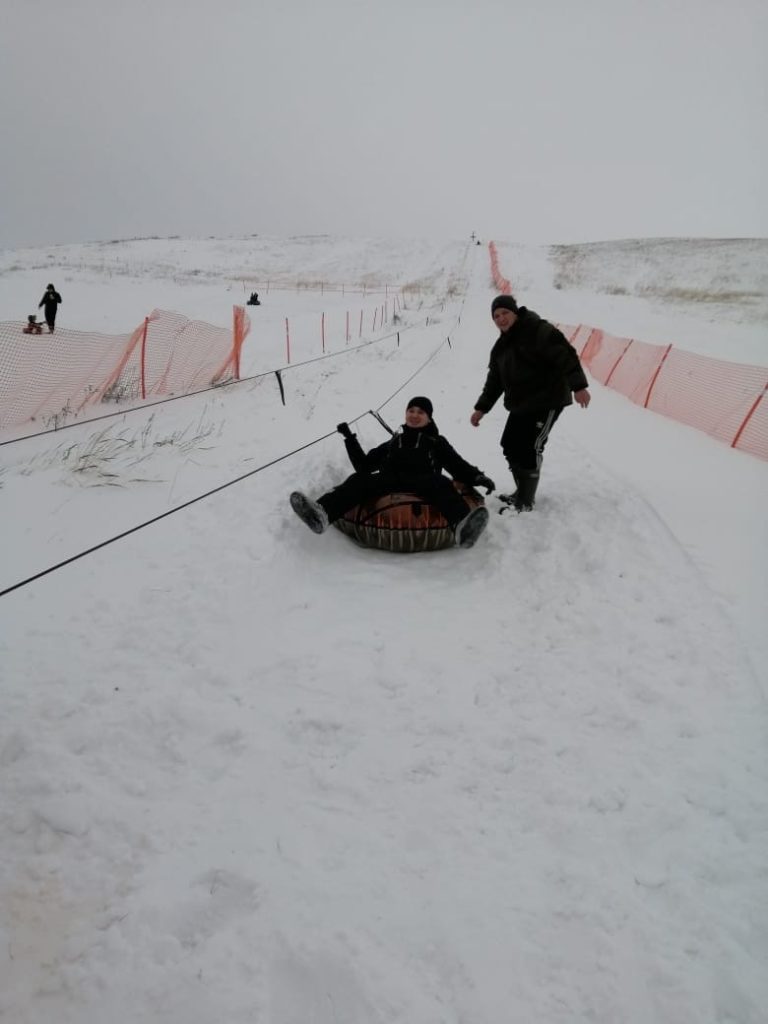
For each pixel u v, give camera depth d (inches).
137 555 180.7
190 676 131.5
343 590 171.6
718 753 110.2
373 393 448.1
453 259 2578.7
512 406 206.8
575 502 220.7
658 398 411.2
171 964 79.4
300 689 129.0
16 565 176.9
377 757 112.0
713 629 144.1
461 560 189.0
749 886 87.0
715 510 217.0
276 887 88.1
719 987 74.7
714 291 1268.5
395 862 92.1
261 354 677.9
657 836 95.4
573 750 112.9
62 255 2383.1
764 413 325.1
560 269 2069.4
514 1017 72.4
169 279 1701.5
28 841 96.6
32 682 129.0
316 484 232.2
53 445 294.7
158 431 320.5
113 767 109.6
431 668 136.5
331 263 2527.1
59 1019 74.0
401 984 75.7
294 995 75.5
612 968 77.3
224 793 104.6
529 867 91.0
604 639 144.0
